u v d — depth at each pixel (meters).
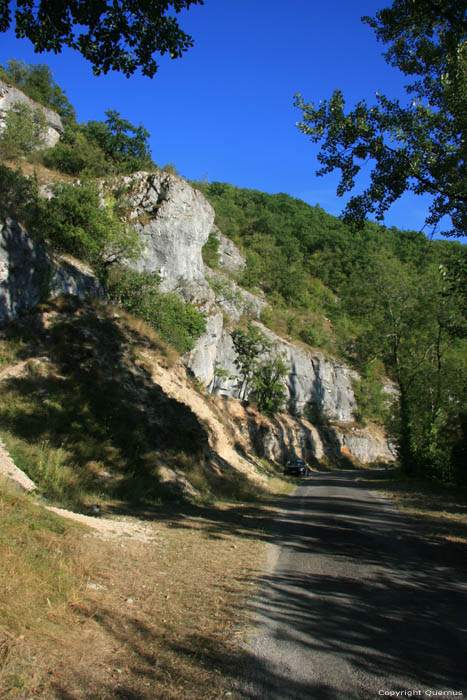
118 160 45.16
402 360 31.64
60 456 11.45
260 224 104.44
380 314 31.34
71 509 9.14
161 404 18.22
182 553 7.25
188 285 38.41
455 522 11.70
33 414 13.15
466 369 28.39
